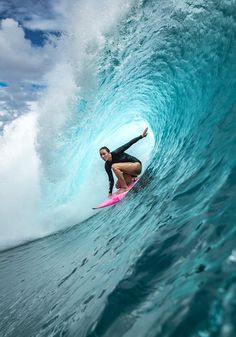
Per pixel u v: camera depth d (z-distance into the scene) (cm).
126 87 830
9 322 359
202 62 566
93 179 862
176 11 603
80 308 265
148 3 668
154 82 740
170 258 234
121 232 418
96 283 296
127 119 955
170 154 572
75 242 560
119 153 618
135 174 629
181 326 156
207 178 331
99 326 211
